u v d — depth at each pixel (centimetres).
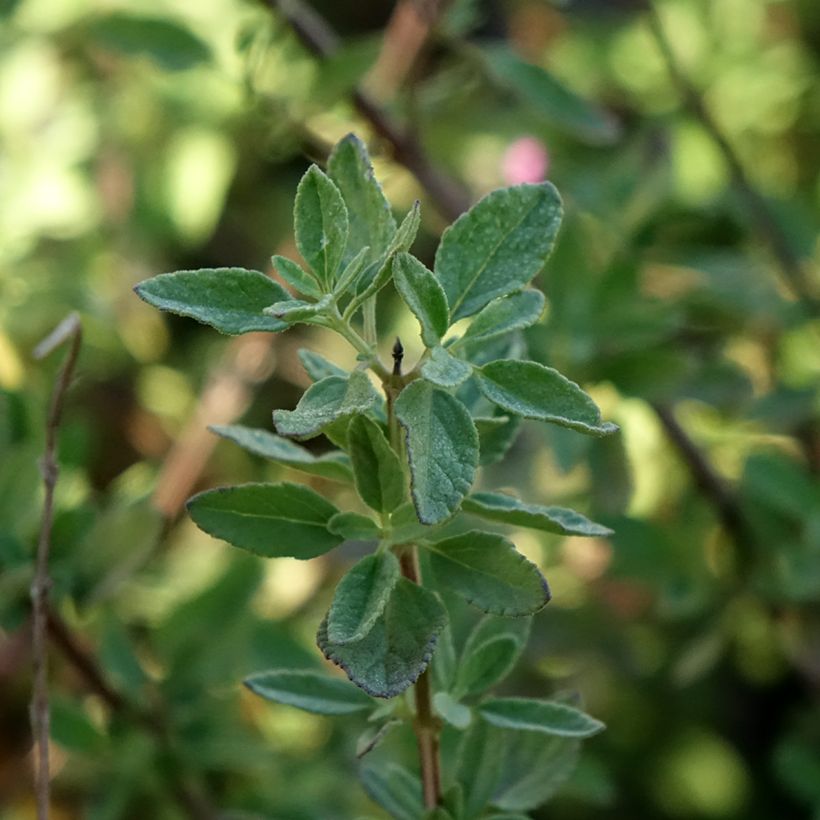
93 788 65
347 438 48
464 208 76
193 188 98
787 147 101
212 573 71
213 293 47
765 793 88
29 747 78
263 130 87
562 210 49
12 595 61
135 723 63
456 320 48
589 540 81
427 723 51
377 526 49
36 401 65
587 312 67
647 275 81
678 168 91
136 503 62
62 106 93
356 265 46
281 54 75
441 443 46
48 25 96
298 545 49
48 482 58
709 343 82
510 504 49
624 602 83
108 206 97
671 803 88
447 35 74
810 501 69
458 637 60
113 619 64
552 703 51
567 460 64
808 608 75
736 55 100
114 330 87
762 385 85
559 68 103
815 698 78
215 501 49
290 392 96
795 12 109
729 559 74
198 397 92
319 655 77
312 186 47
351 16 115
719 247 89
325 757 72
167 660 64
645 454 78
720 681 90
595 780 67
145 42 73
